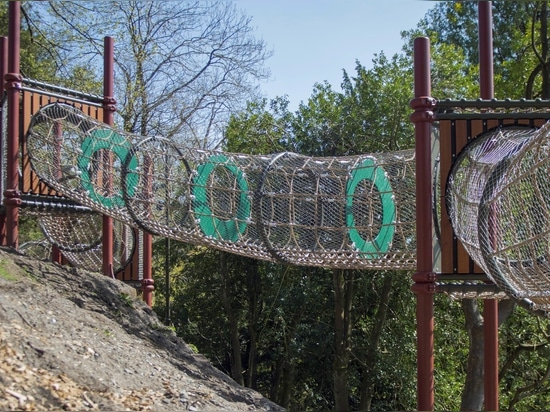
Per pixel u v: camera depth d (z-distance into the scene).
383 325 20.95
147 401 7.29
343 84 22.66
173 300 26.36
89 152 11.64
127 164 11.17
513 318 19.69
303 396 23.81
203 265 24.50
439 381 19.98
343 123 21.66
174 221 11.56
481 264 8.34
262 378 24.97
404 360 20.70
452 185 8.98
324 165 11.76
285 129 23.06
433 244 9.09
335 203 11.47
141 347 9.66
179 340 10.90
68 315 9.23
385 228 11.26
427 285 8.88
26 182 11.64
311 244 11.54
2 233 11.80
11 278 9.77
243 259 23.41
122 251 13.76
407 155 11.30
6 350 6.80
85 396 6.61
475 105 9.01
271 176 11.82
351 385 21.22
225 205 11.54
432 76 20.88
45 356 7.04
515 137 9.14
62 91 12.36
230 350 24.64
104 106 13.14
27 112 11.62
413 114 9.12
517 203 7.80
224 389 9.45
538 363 21.00
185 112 25.84
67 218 14.16
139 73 25.14
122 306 10.99
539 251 8.07
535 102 8.93
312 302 21.53
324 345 20.78
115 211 11.80
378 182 11.37
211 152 11.62
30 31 22.91
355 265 11.51
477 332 15.71
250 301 23.56
